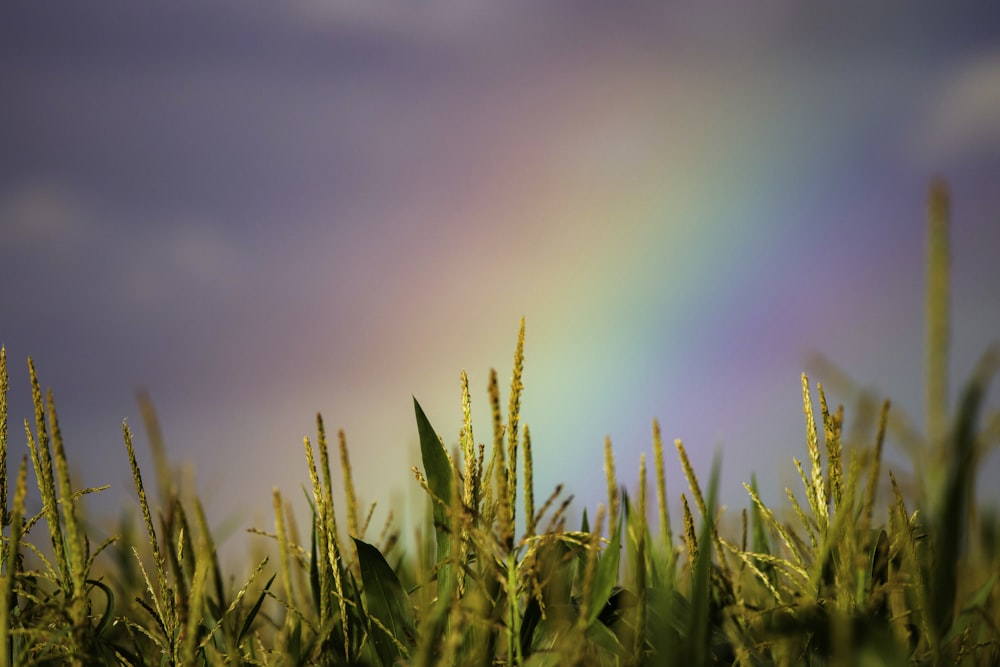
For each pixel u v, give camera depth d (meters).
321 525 2.70
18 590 2.61
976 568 2.63
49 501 2.61
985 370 2.19
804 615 2.44
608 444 2.52
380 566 2.72
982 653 2.56
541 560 2.60
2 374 2.64
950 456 2.22
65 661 2.69
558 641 2.57
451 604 2.58
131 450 2.62
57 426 2.52
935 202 2.15
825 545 2.52
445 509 2.63
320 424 2.70
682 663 2.45
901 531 2.49
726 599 2.68
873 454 2.41
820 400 2.63
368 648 2.73
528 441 2.53
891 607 2.57
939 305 2.16
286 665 2.71
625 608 2.66
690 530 2.67
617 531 2.52
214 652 2.70
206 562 2.61
